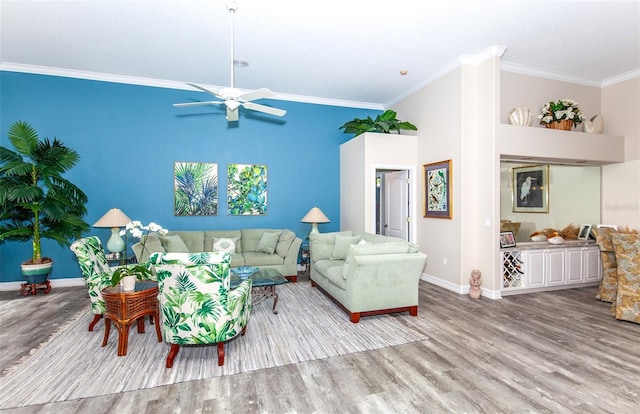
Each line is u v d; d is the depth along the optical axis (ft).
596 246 16.19
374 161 17.62
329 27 11.96
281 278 12.39
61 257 16.12
